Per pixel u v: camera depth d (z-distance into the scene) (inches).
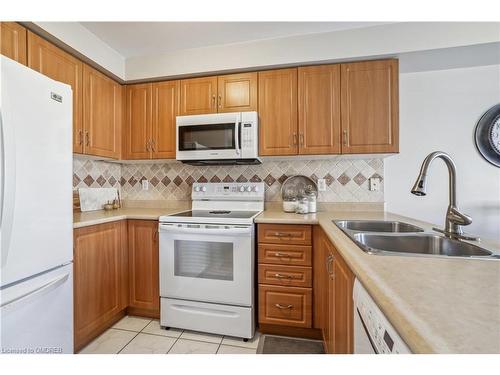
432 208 82.3
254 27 71.4
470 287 23.3
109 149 84.5
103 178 95.8
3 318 38.6
